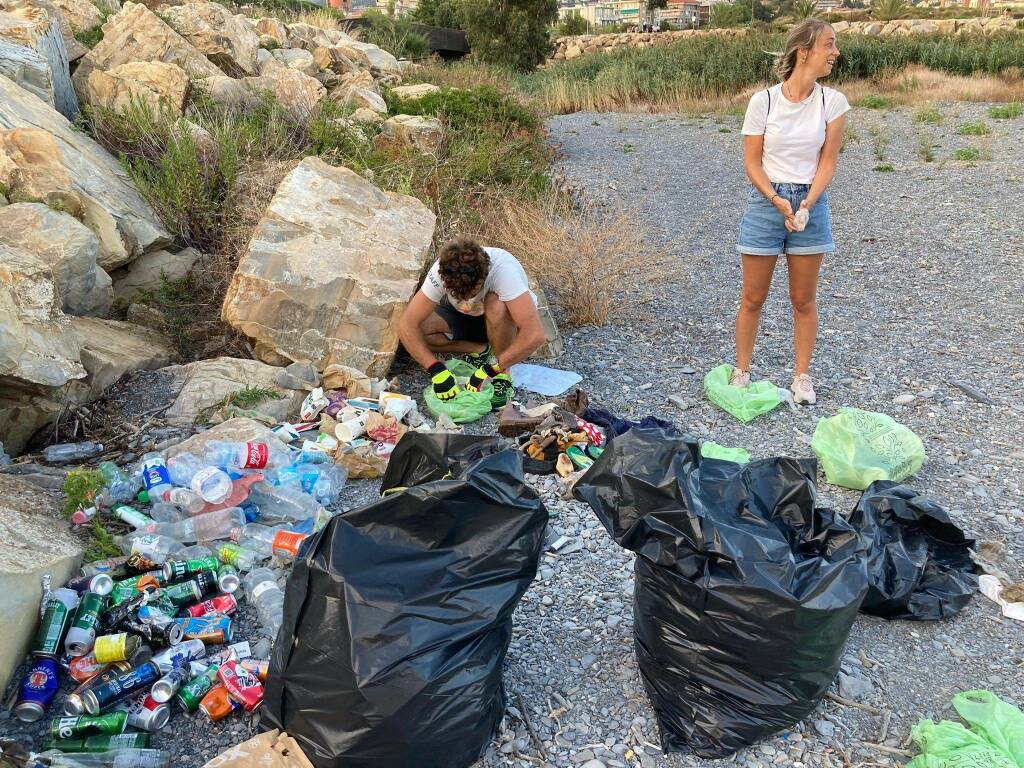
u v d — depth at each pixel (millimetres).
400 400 4266
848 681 2654
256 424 3920
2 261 3789
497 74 18625
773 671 2318
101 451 3924
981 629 2910
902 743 2445
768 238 4242
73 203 4980
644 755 2418
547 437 3984
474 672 2229
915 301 6117
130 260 5395
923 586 3023
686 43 23391
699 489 2525
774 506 2754
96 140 6484
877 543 3004
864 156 11719
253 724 2506
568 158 12555
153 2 10680
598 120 16984
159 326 5188
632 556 3326
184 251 5809
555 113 18812
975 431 4250
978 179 9906
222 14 9875
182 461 3574
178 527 3266
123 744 2385
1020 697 2604
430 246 5188
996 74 19031
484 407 4469
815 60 3887
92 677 2596
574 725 2527
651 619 2492
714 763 2389
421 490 2252
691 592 2312
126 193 5762
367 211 5188
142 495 3510
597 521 3557
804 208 4051
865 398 4660
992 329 5527
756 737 2406
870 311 5969
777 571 2262
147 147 6430
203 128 6934
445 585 2219
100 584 2850
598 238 5957
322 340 4754
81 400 4203
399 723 2115
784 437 4266
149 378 4445
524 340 4449
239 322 4707
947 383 4777
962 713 2469
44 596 2750
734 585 2244
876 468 3664
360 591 2141
